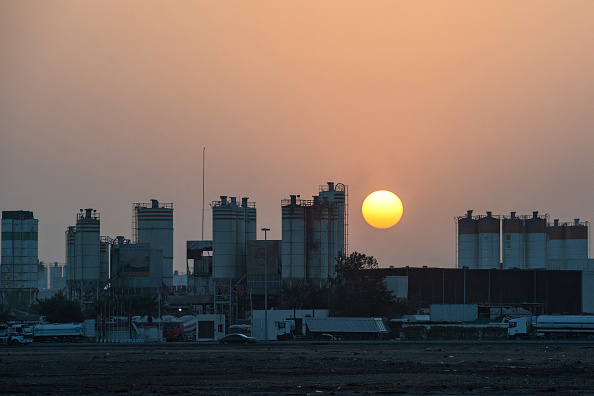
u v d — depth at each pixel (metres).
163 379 130.12
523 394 107.88
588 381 123.69
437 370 142.00
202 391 112.75
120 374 139.25
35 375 138.50
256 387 117.06
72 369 149.62
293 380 126.81
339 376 132.88
